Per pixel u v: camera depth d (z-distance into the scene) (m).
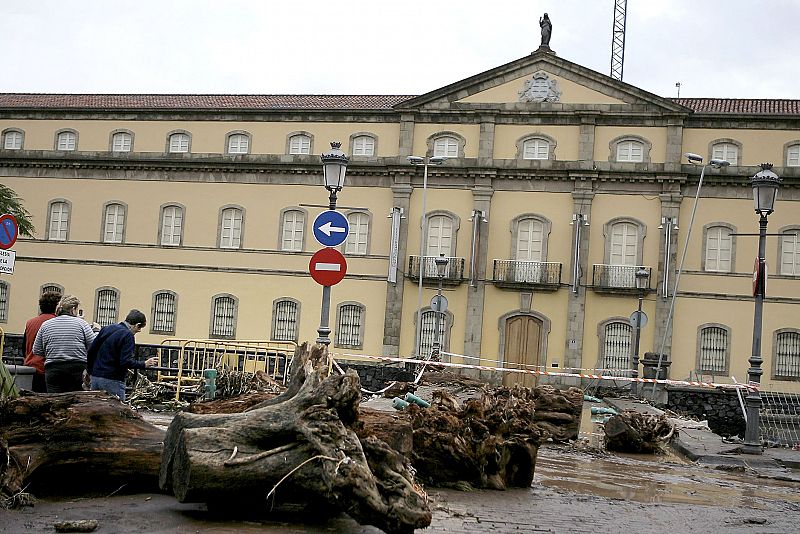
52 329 11.71
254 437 7.22
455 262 40.59
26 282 45.56
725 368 38.69
